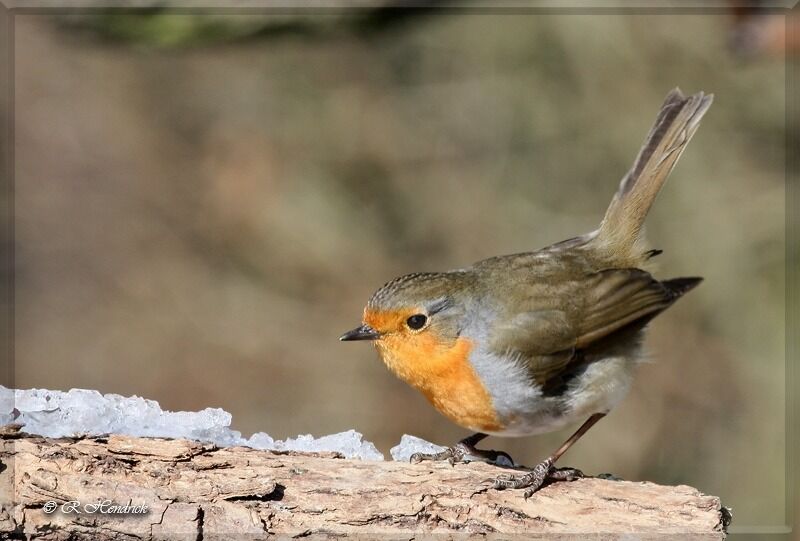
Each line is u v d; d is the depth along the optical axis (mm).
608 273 7633
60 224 15578
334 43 15602
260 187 15586
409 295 6957
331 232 15320
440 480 6207
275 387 14383
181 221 15680
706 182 14117
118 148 16016
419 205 15367
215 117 16094
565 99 14898
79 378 14375
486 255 15000
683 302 13914
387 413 14086
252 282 15195
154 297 15086
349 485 6133
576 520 6168
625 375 7543
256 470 6113
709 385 13695
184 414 6914
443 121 15508
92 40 11820
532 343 7137
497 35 14961
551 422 7363
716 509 6160
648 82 14438
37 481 5949
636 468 13438
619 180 14773
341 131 15719
